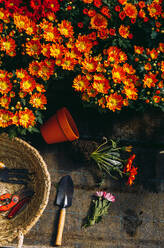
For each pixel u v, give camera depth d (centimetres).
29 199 228
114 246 238
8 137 224
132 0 209
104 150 252
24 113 200
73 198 244
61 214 235
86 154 250
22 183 232
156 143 258
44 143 248
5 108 205
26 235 234
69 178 243
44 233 236
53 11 208
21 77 201
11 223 225
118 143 255
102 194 241
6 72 202
